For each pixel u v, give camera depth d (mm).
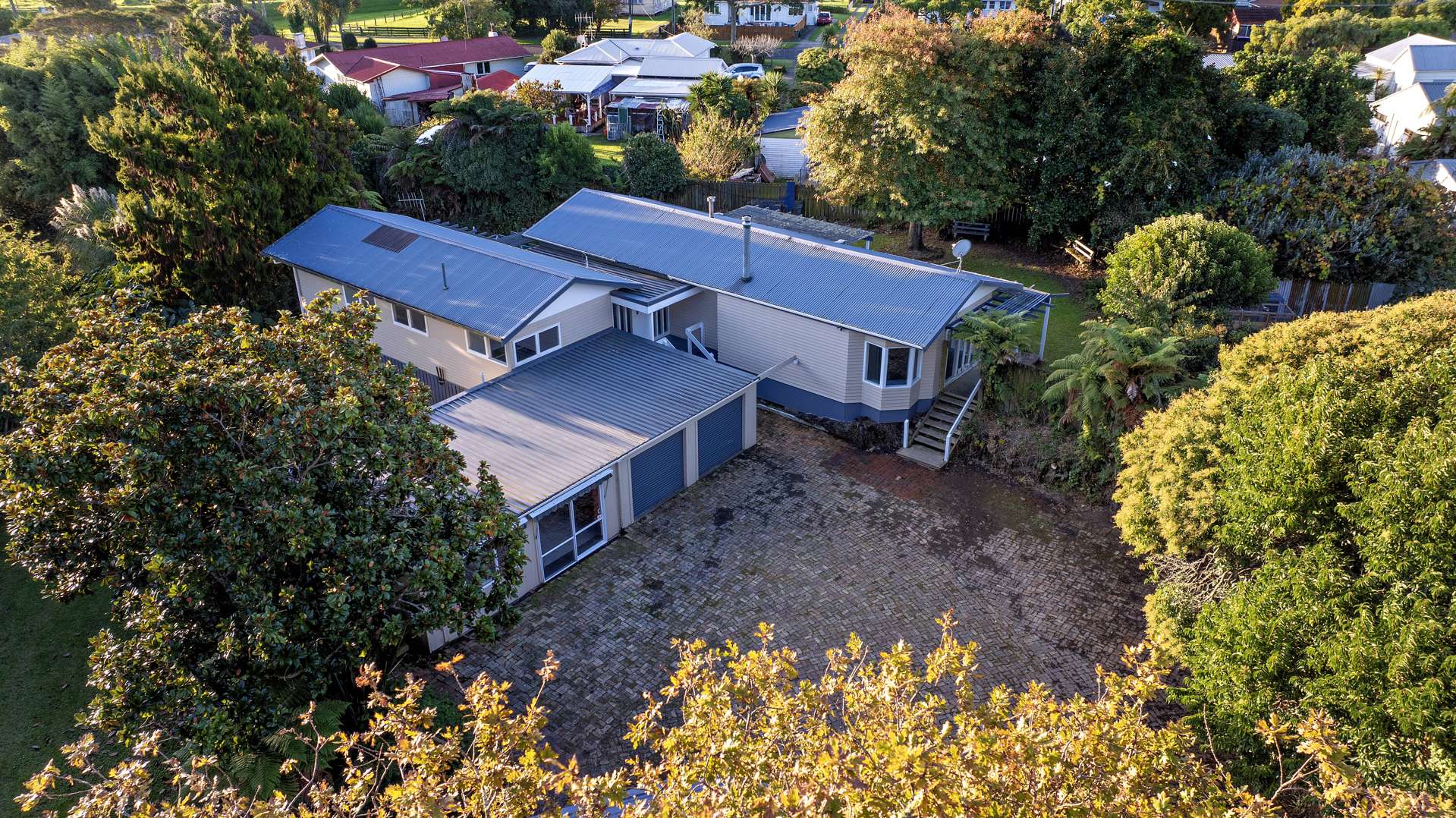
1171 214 33500
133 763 9375
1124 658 10836
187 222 29547
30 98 37188
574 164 43281
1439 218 31172
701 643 10602
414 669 17766
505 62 78812
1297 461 13750
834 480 24578
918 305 25250
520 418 22828
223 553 12688
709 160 47875
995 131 35656
